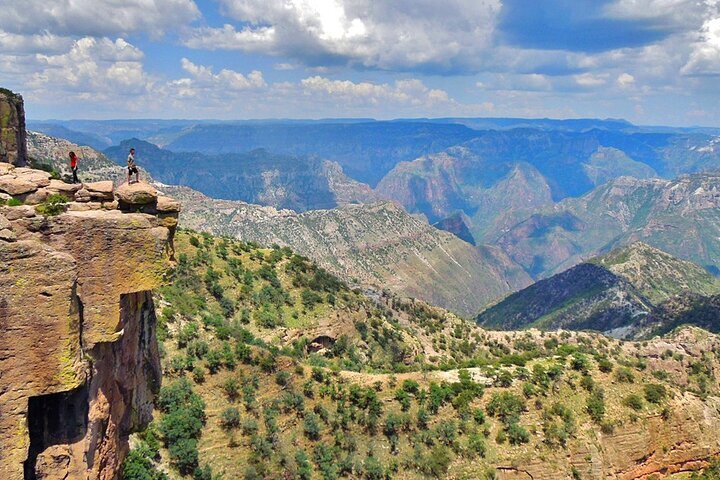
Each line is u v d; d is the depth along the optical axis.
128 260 31.28
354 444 87.19
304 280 149.88
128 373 35.53
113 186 37.81
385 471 84.31
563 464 88.00
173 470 70.62
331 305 141.75
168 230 36.12
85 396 29.62
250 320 122.12
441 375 100.94
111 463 33.16
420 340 163.25
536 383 99.81
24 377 27.53
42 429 29.02
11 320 27.17
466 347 172.38
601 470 88.69
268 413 86.25
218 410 83.06
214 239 156.62
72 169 42.56
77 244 30.41
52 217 30.09
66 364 28.02
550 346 179.62
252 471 75.94
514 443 89.31
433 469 85.38
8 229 27.88
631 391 99.62
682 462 95.38
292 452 82.94
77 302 29.20
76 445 29.48
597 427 92.94
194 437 77.06
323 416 89.31
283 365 94.31
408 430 90.19
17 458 27.53
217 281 129.62
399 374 101.12
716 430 98.19
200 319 103.31
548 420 92.75
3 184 33.41
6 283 26.95
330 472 81.81
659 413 95.75
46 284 27.52
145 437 71.31
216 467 75.25
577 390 99.06
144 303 39.12
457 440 89.00
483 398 95.88
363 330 142.00
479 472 85.56
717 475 93.94
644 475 93.56
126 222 31.12
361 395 93.38
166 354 86.12
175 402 79.31
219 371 88.81
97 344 31.27
